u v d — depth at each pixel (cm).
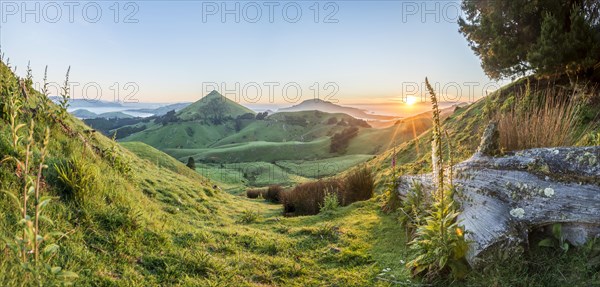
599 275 386
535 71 1471
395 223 784
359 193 1212
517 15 1553
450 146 565
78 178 597
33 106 880
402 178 884
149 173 1248
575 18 1312
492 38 1694
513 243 448
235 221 972
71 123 1101
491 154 633
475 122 1927
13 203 463
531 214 471
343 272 565
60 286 362
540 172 505
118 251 493
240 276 525
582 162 478
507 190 521
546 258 436
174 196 1005
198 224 807
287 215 1242
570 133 681
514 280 409
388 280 513
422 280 488
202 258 544
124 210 612
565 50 1306
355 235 750
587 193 445
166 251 548
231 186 4775
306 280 536
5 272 339
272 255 634
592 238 425
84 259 441
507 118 748
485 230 477
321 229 782
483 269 447
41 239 312
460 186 602
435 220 511
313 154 14400
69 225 497
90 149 859
